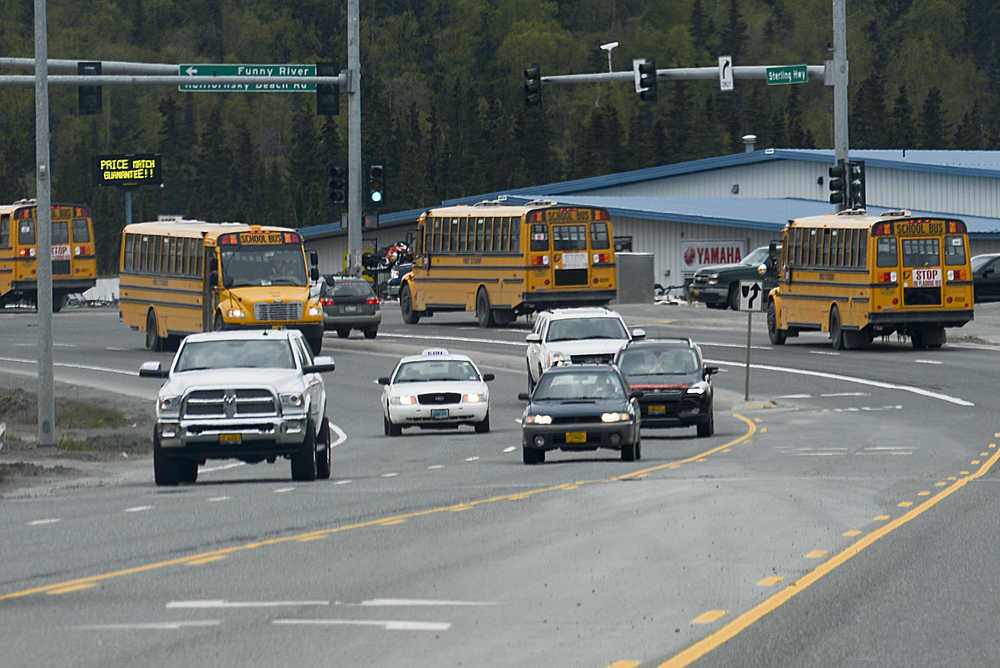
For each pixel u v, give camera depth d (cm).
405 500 6016
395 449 9031
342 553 4566
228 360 7156
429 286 19238
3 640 3338
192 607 3712
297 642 3281
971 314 14625
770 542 4688
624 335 12012
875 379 12625
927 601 3684
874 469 7019
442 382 10044
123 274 16812
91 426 10556
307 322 14600
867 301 14588
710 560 4350
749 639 3262
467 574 4150
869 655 3105
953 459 7488
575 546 4644
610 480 6644
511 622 3481
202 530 5175
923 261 14588
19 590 4006
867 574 4084
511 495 6091
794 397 11700
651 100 13975
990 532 4844
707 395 9262
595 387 8088
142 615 3612
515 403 12106
